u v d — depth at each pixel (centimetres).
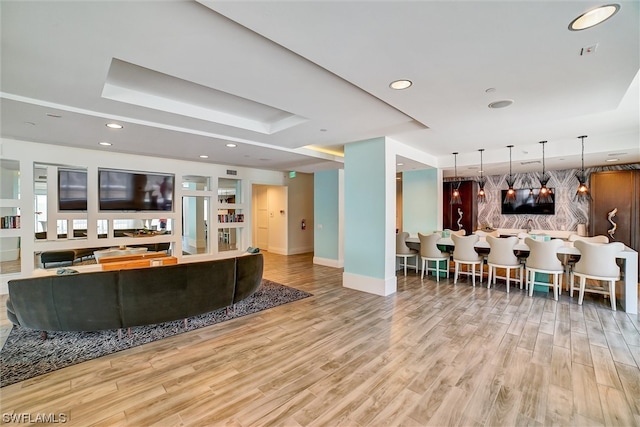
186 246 768
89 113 320
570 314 384
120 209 576
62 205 519
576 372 248
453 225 831
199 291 338
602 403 209
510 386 230
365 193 484
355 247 502
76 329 295
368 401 212
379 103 307
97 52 203
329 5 149
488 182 832
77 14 160
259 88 268
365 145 481
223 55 210
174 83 289
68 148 511
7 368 255
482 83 248
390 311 396
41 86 257
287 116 397
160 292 313
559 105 301
